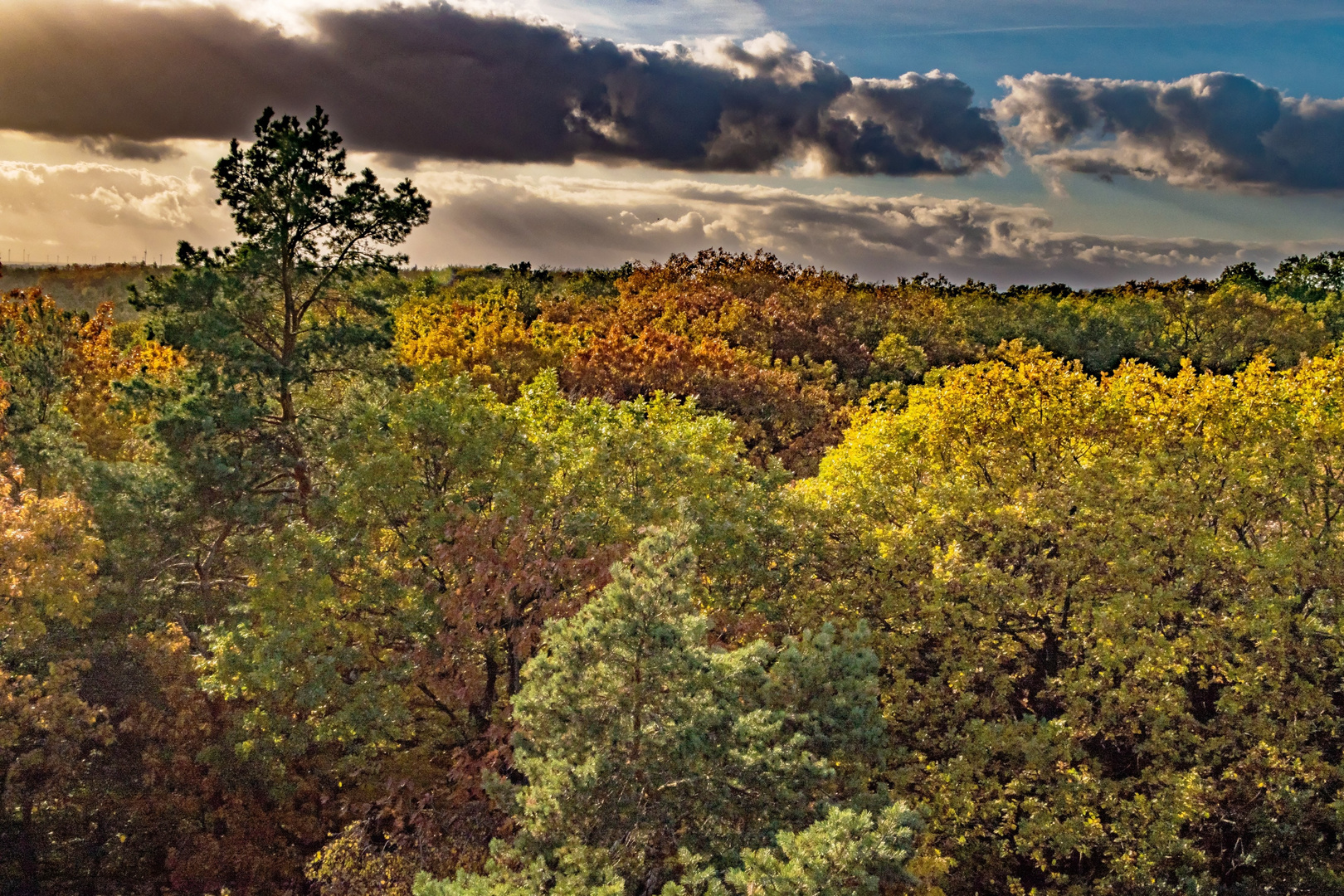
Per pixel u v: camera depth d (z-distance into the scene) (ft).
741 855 40.98
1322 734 71.05
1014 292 560.61
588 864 40.98
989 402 101.86
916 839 60.08
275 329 102.73
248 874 69.56
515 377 174.29
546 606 66.54
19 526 70.08
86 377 144.46
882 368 289.74
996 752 70.44
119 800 71.97
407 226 104.99
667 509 78.33
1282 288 511.40
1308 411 85.51
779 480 92.07
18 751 71.61
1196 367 345.92
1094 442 95.30
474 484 77.20
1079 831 63.72
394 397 84.84
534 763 45.70
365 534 76.64
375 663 76.54
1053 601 76.38
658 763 45.03
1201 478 81.66
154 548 87.45
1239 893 65.57
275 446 98.02
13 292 149.79
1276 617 68.59
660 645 44.88
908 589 78.95
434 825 62.54
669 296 332.19
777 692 53.57
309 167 101.35
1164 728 70.08
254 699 72.43
